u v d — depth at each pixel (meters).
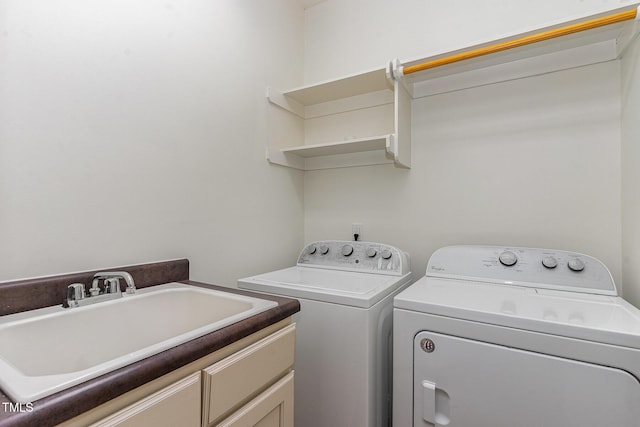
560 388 0.91
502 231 1.64
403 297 1.18
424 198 1.85
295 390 1.38
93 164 1.09
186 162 1.42
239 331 0.78
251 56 1.80
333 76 2.17
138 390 0.58
